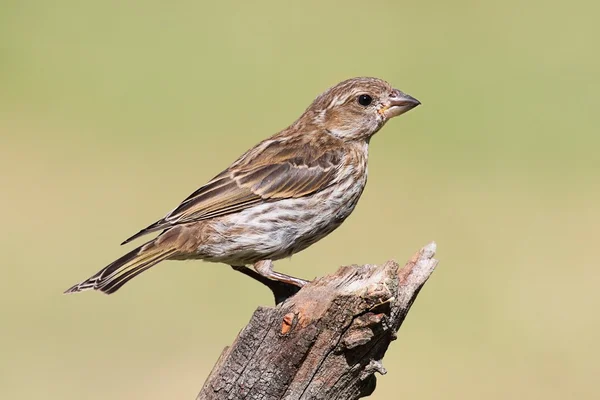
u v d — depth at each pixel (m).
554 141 18.25
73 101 19.39
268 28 22.80
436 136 18.45
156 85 20.16
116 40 21.94
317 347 5.98
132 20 22.91
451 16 23.22
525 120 18.88
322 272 13.52
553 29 22.50
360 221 15.17
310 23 22.78
